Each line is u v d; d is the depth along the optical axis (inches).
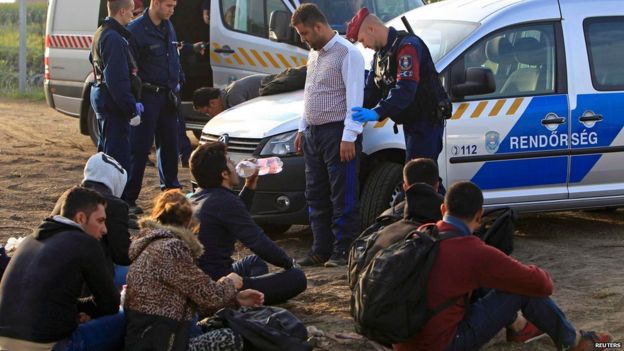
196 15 464.8
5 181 398.0
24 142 518.9
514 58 303.0
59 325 176.7
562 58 305.4
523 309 191.9
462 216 179.9
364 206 292.7
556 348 205.8
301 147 279.3
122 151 333.4
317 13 265.7
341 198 271.7
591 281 258.8
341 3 433.4
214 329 192.4
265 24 438.6
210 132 310.5
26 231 315.6
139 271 183.0
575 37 307.9
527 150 299.0
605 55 310.2
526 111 298.4
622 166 308.2
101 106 331.6
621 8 315.0
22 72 800.3
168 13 344.5
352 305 182.5
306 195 280.4
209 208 221.8
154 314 181.8
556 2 310.5
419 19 326.6
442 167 292.2
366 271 178.2
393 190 293.1
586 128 303.7
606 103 305.6
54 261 175.6
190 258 184.2
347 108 264.8
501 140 296.2
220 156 225.5
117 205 213.3
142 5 442.9
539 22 306.5
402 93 257.0
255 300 205.2
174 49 351.9
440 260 176.4
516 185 299.9
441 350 178.1
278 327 194.2
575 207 307.3
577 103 303.1
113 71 323.6
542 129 299.7
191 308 187.2
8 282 177.5
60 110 511.2
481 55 299.9
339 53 266.2
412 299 173.9
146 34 342.6
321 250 279.9
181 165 453.1
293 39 428.5
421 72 263.0
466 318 183.6
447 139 291.6
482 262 175.9
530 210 302.7
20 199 364.8
